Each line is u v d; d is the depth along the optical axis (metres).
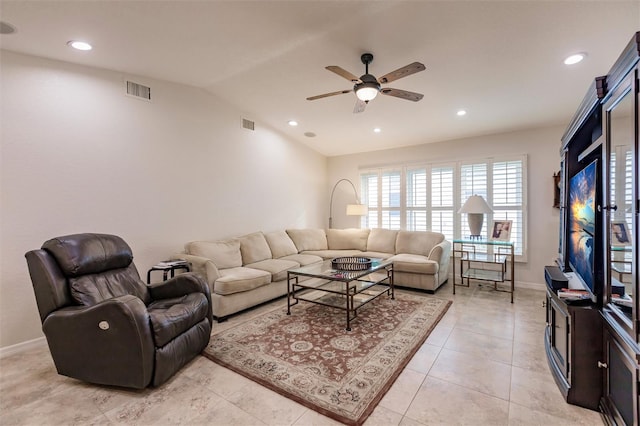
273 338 2.80
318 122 4.84
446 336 2.83
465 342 2.70
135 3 2.13
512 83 3.20
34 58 2.73
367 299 3.43
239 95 4.12
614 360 1.60
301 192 5.88
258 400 1.92
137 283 2.76
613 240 1.62
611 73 1.57
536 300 3.89
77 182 2.98
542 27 2.31
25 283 2.67
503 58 2.76
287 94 3.97
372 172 5.99
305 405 1.86
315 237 5.61
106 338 2.00
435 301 3.85
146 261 3.52
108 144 3.20
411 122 4.49
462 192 4.96
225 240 4.19
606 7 2.06
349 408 1.81
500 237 4.42
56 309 2.14
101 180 3.15
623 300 1.52
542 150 4.33
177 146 3.83
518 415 1.75
